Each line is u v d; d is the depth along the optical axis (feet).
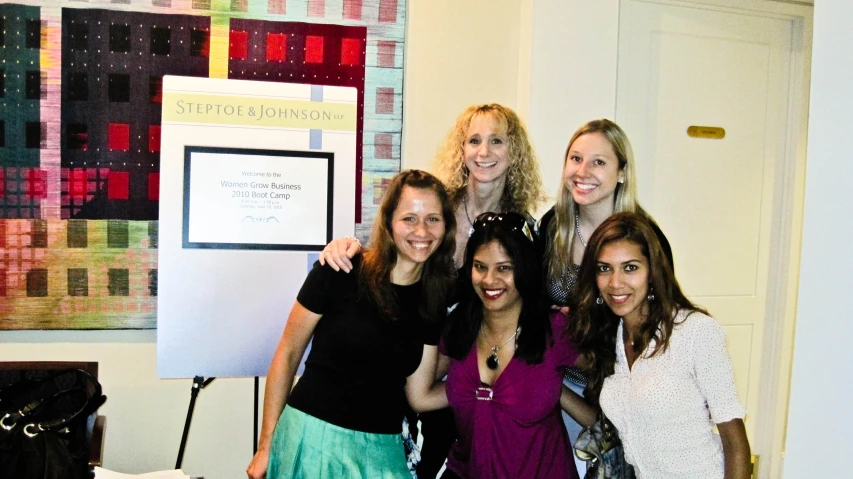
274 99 7.23
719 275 10.11
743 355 10.39
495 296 5.74
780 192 10.22
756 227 10.18
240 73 8.48
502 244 5.70
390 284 5.74
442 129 8.93
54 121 8.18
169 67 8.35
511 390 5.74
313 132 7.33
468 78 8.96
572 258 7.24
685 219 9.84
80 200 8.29
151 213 8.46
